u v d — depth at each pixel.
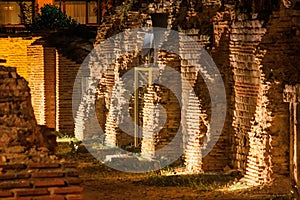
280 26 18.64
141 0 26.83
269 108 18.66
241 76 19.80
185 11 23.20
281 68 18.67
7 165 10.41
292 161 18.05
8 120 11.41
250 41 19.28
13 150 10.87
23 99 11.82
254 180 19.06
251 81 19.38
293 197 17.36
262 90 18.78
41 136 12.24
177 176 20.73
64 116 32.22
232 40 20.11
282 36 18.64
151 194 18.70
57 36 33.81
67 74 32.03
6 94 11.75
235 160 20.34
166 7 24.28
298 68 18.58
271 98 18.67
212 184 19.36
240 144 20.02
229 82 20.97
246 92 19.64
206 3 22.17
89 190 19.61
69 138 31.05
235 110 20.28
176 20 23.55
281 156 18.64
